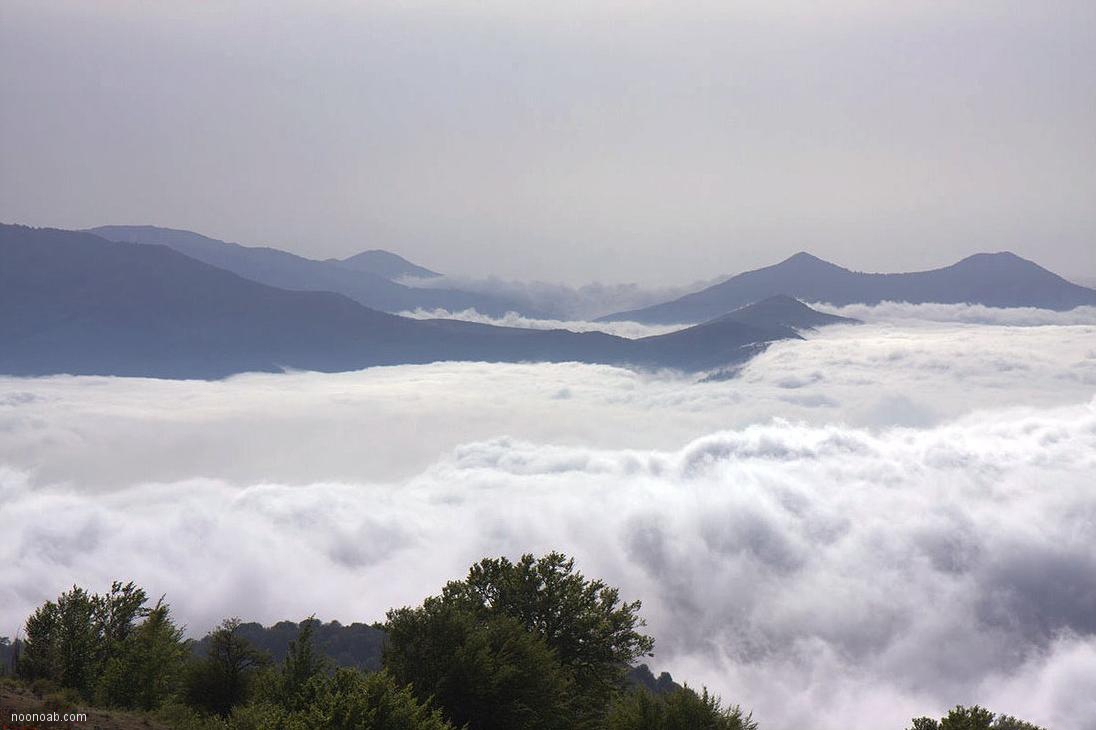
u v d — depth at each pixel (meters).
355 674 16.78
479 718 18.47
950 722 22.08
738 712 19.94
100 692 22.64
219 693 23.47
